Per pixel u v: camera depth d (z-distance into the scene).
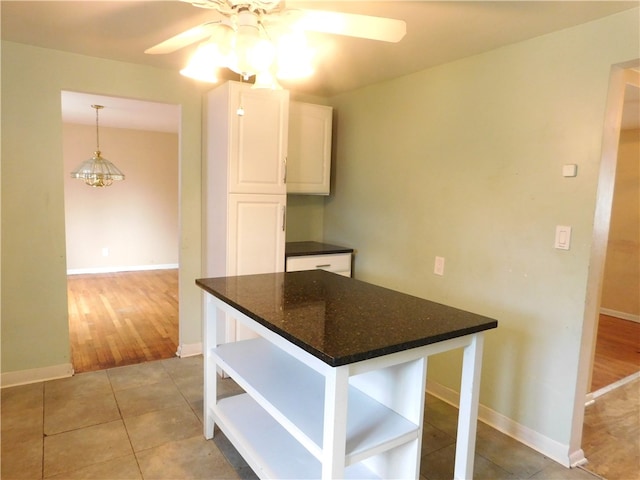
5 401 2.59
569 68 2.06
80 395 2.69
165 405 2.60
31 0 1.91
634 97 3.18
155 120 5.75
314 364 1.36
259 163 2.97
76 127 6.34
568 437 2.14
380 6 1.85
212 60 1.58
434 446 2.27
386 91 3.15
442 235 2.77
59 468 1.99
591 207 2.01
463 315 1.66
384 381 1.73
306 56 1.68
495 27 2.07
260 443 1.88
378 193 3.28
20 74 2.58
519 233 2.32
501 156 2.39
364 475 1.74
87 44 2.53
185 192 3.24
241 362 2.07
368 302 1.83
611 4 1.79
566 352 2.14
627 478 2.05
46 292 2.83
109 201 6.75
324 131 3.55
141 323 4.21
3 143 2.59
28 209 2.71
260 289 2.05
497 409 2.47
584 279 2.06
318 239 3.97
